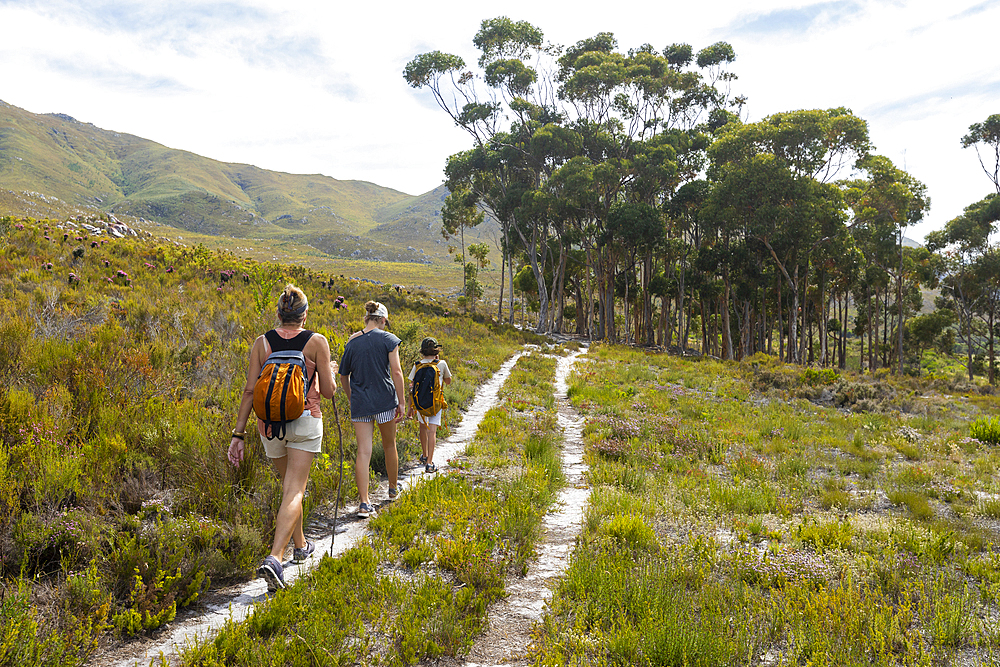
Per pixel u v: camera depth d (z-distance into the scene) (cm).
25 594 277
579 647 304
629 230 4641
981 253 5097
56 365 587
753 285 4744
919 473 827
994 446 1152
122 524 382
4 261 1283
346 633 305
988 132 4791
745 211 4331
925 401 1947
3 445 414
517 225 5319
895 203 4450
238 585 374
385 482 648
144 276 1609
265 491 469
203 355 898
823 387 2045
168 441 494
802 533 521
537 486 637
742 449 988
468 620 327
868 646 317
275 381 350
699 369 2745
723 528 559
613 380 2005
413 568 412
